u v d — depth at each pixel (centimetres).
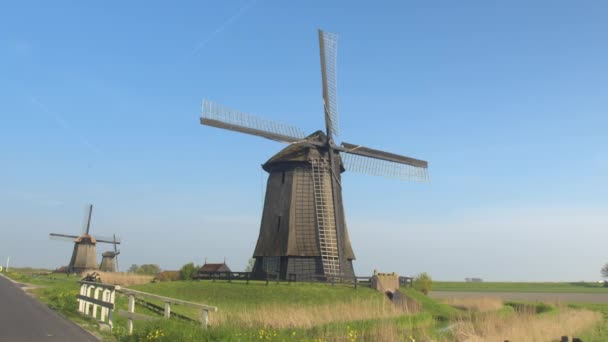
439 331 1744
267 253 3350
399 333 1642
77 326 1470
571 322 2220
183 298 2795
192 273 4756
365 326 1612
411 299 2814
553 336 1791
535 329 1733
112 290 1454
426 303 2980
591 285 11475
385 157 3722
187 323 1199
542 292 7544
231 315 1686
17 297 2577
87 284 1800
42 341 1195
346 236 3553
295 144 3503
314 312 1945
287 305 2438
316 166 3388
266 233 3419
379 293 2861
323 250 3244
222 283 3070
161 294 2905
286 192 3406
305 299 2708
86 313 1716
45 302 2323
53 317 1698
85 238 7838
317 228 3294
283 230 3328
